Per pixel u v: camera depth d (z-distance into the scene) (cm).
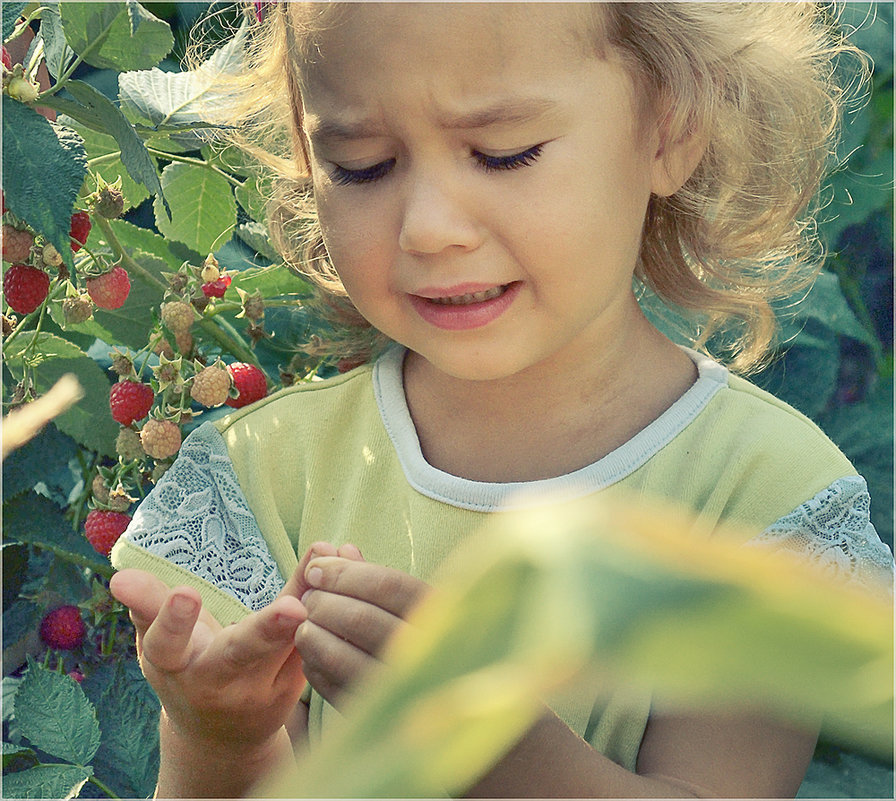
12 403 81
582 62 66
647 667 7
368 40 64
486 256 66
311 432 79
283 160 88
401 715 7
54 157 73
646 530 7
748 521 70
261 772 65
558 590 7
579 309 68
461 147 65
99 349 96
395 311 69
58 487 93
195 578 75
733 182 81
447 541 72
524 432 74
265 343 90
